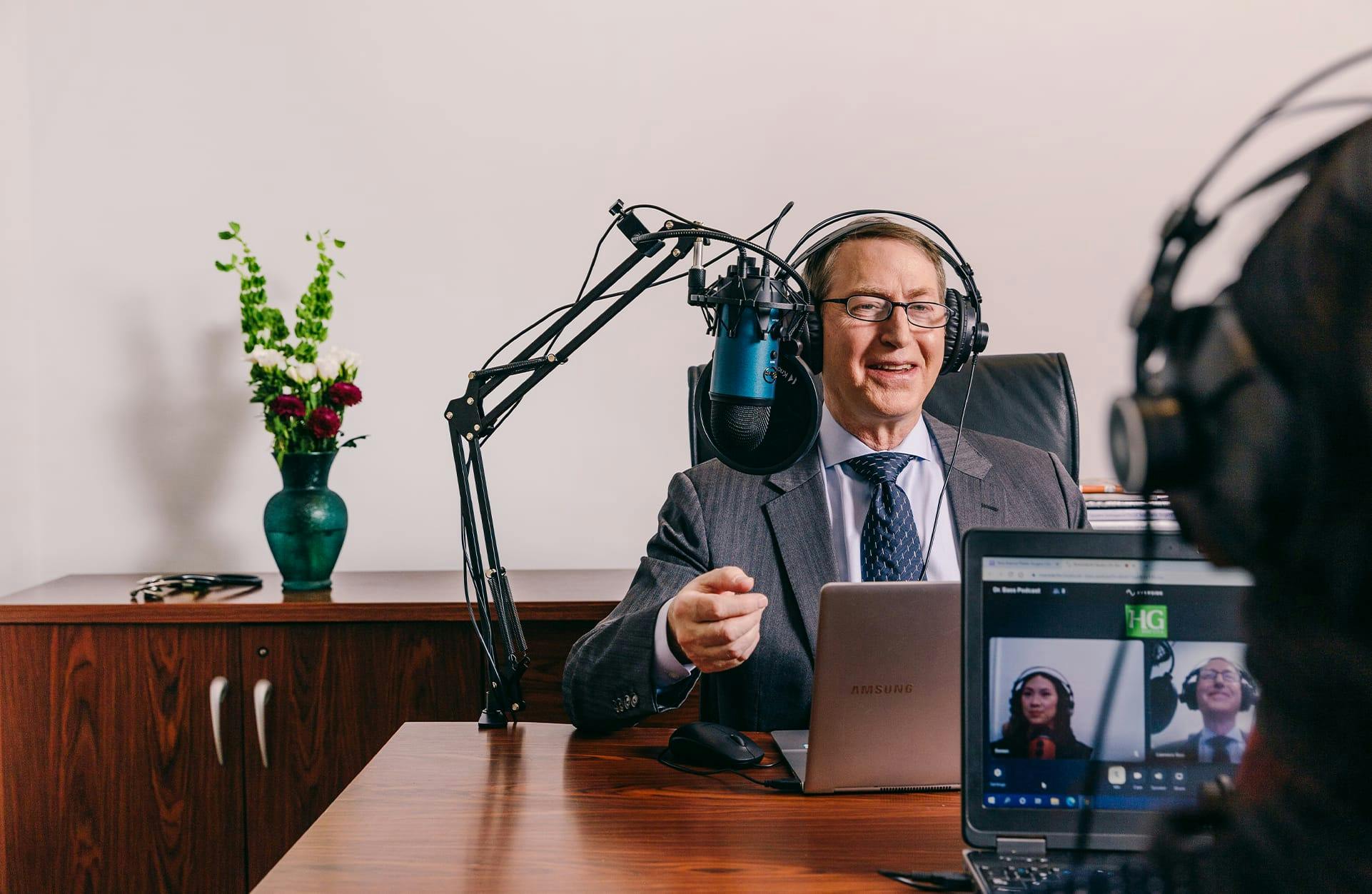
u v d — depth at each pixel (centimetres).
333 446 194
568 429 220
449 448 219
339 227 216
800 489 141
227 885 178
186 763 177
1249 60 216
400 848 85
